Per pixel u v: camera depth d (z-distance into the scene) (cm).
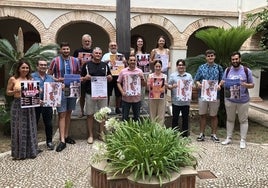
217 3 1389
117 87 743
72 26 1611
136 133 455
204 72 727
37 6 1252
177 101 725
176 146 458
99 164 452
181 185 429
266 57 879
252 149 692
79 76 660
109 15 1316
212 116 746
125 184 416
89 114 705
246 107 693
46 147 683
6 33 1562
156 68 708
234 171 553
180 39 1378
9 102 816
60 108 664
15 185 484
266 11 1139
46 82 626
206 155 639
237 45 896
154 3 1348
